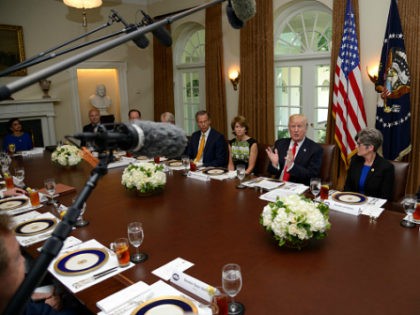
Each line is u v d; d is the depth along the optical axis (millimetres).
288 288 1320
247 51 5324
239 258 1565
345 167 4504
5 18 5512
